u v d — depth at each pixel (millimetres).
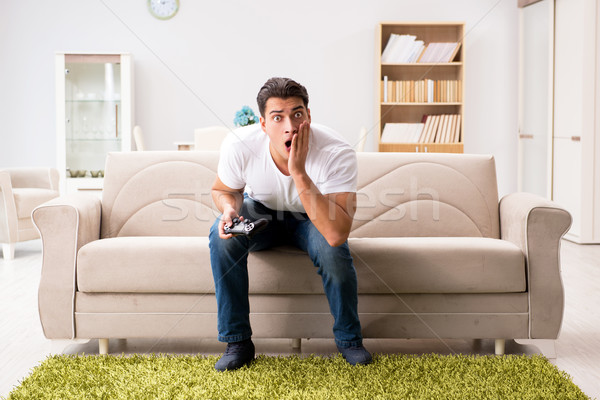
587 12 4500
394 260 2062
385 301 2098
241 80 5816
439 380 1827
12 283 3305
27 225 4129
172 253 2066
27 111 5734
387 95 5605
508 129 5930
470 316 2092
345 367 1934
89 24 5699
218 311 1958
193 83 5793
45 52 5695
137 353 2164
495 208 2508
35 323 2553
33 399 1688
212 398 1698
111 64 5398
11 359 2105
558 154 4957
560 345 2260
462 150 5602
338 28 5816
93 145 5426
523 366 1939
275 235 2113
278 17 5793
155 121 5797
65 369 1924
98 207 2441
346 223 1845
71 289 2092
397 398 1688
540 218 2084
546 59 5191
